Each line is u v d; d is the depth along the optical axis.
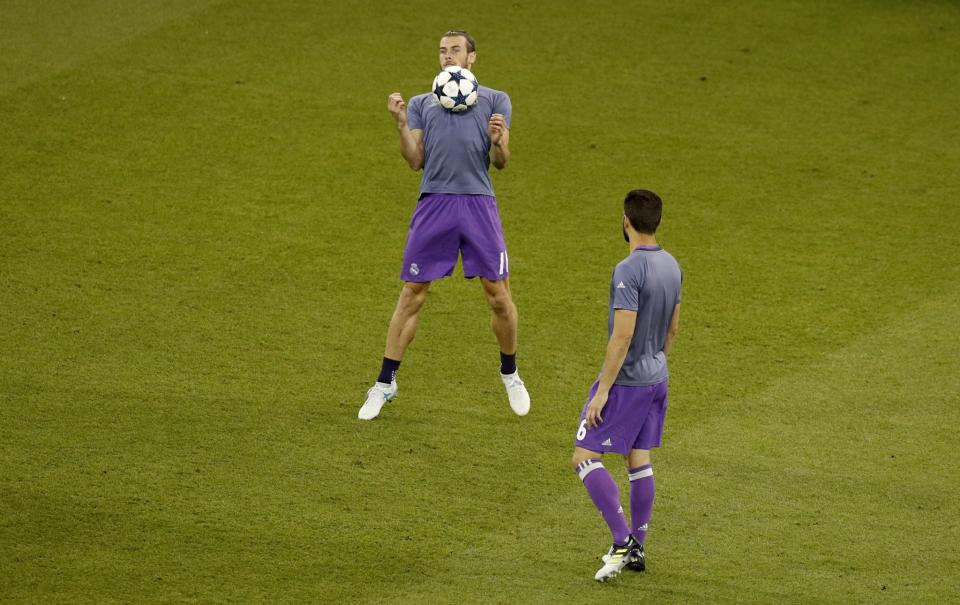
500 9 55.47
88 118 44.81
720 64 50.84
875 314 34.00
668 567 22.81
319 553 22.77
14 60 48.69
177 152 42.91
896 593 21.95
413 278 27.89
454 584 21.91
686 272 36.31
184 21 52.97
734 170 42.94
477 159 27.91
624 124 45.88
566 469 26.39
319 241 37.62
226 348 31.22
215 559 22.36
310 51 50.75
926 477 26.22
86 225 37.81
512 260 36.94
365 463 26.22
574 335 32.75
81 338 31.27
